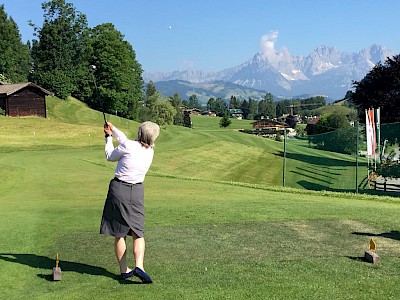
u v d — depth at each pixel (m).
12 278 6.59
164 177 25.33
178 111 157.88
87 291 6.00
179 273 6.78
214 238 9.27
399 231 10.09
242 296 5.70
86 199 15.77
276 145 69.50
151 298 5.68
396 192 29.44
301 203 14.88
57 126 61.72
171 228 10.17
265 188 21.31
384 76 50.00
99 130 61.28
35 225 10.42
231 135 77.50
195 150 50.22
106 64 95.88
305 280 6.37
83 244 8.62
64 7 99.38
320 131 96.75
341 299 5.62
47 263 7.39
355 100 52.69
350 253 8.12
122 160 6.32
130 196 6.29
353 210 13.08
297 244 8.81
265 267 7.09
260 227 10.41
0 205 14.32
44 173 24.72
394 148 38.06
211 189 20.05
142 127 6.41
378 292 5.89
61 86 93.88
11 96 68.88
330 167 40.19
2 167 25.81
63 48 98.81
